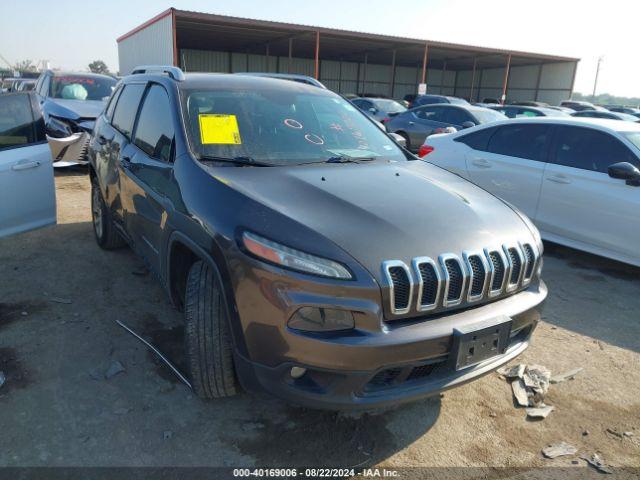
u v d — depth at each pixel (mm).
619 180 4793
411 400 2258
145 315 3725
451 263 2311
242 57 36438
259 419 2689
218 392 2658
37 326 3490
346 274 2115
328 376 2180
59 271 4461
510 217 2801
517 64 39188
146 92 3820
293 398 2219
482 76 43312
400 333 2150
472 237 2439
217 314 2506
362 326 2119
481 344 2305
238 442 2520
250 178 2709
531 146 5605
